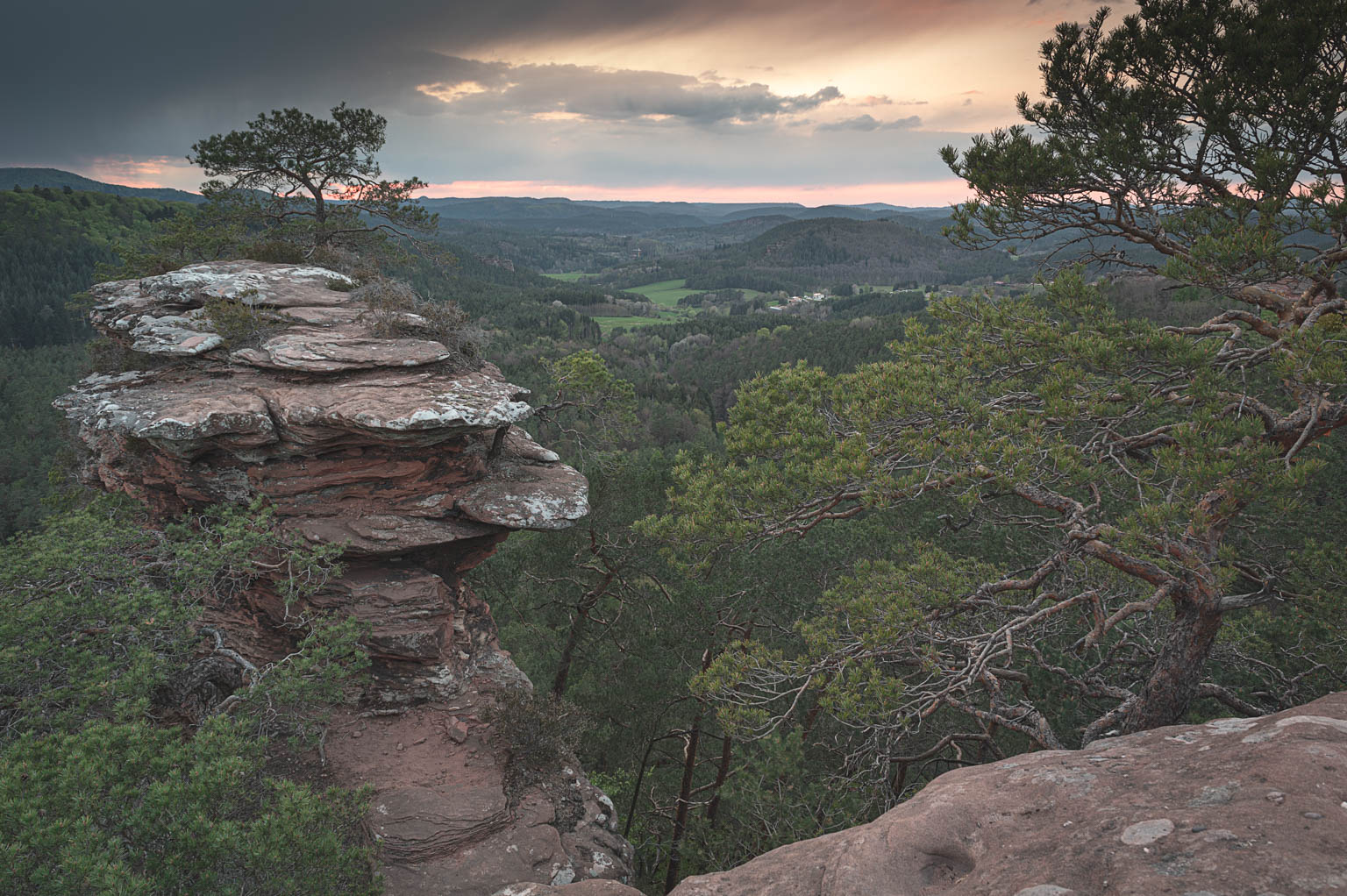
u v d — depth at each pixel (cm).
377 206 2931
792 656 1666
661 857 1942
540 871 1160
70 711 902
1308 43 821
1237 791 329
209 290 1756
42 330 15350
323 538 1447
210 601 1592
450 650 1543
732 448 1227
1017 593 1169
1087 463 999
